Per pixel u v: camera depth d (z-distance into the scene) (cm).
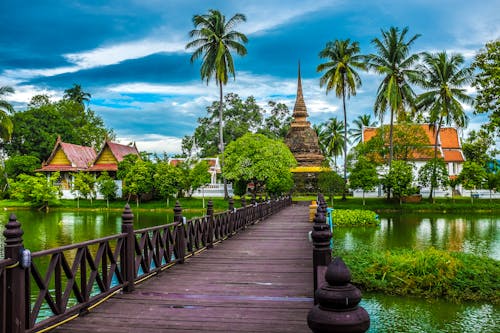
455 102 3641
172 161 5403
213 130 5791
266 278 809
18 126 5322
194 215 3359
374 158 4194
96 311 588
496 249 1727
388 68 3666
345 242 1892
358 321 237
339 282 247
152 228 781
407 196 3922
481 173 3794
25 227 2586
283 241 1341
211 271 873
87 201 4381
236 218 1550
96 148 5897
